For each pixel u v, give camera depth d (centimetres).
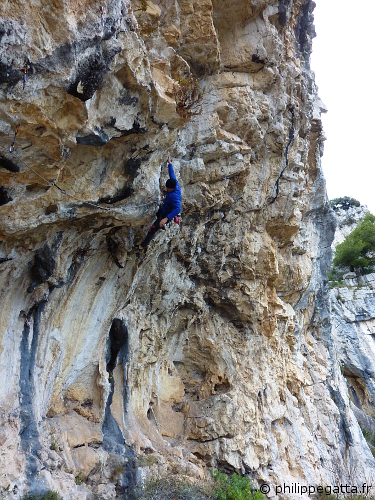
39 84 454
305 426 1423
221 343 1187
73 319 796
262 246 1223
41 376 718
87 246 723
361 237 3831
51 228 622
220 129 930
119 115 574
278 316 1402
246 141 1016
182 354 1176
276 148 1135
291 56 1165
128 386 922
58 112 497
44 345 725
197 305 1123
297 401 1485
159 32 739
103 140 565
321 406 1695
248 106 965
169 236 914
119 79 555
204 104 936
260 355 1270
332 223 1925
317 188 1766
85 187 612
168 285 1000
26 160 514
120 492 791
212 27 840
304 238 1611
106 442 832
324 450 1515
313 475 1303
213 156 938
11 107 449
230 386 1156
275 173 1172
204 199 949
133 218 698
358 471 1742
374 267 3700
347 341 2848
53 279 681
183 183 917
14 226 557
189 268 1066
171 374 1138
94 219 664
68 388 830
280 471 1174
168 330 1112
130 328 931
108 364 894
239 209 1097
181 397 1127
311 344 1877
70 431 775
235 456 1061
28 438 654
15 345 665
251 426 1131
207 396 1144
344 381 2181
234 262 1154
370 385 2723
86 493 709
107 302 850
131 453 854
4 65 409
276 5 1025
